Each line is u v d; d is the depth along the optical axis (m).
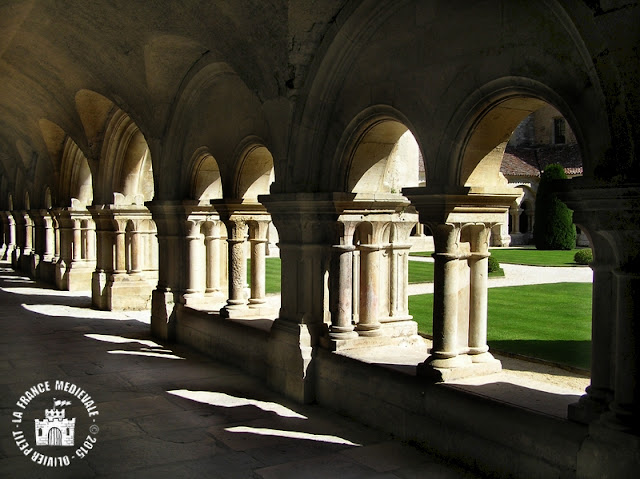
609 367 3.96
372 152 6.29
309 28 6.02
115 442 5.30
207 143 8.78
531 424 4.24
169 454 5.03
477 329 5.32
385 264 7.03
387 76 5.62
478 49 4.70
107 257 13.09
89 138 12.43
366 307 6.62
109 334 10.24
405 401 5.31
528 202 35.19
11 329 10.62
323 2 5.82
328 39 6.04
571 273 18.28
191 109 9.15
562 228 29.38
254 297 8.57
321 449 5.13
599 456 3.73
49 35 9.57
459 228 5.13
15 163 21.05
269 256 25.50
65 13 8.62
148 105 9.48
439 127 5.07
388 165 6.46
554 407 4.35
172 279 9.84
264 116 7.05
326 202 6.27
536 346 8.04
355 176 6.33
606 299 3.97
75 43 9.41
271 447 5.18
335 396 6.18
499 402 4.50
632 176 3.48
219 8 6.45
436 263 5.18
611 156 3.67
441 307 5.14
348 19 5.79
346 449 5.13
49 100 12.45
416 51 5.28
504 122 4.95
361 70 5.93
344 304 6.41
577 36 3.81
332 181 6.32
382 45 5.66
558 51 4.07
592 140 3.83
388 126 6.04
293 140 6.60
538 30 4.21
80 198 15.92
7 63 11.55
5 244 26.23
